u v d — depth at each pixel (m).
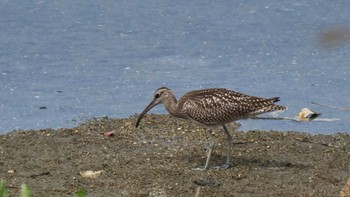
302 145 14.70
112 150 14.31
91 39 19.83
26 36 19.88
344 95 17.08
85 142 14.69
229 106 13.38
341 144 14.80
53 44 19.50
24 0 22.11
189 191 12.41
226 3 22.12
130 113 16.27
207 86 17.28
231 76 17.88
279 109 13.52
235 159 13.92
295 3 22.02
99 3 22.09
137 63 18.61
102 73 18.14
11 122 15.76
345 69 18.38
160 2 22.27
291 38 19.89
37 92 17.19
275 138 15.06
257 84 17.47
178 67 18.42
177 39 19.91
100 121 15.83
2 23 20.59
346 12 21.17
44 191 12.36
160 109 16.69
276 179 13.00
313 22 20.59
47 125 15.65
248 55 19.06
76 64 18.52
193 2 22.25
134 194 12.23
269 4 22.00
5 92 17.12
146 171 13.24
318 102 16.72
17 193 12.26
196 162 13.75
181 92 16.94
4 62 18.47
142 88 17.38
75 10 21.56
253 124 15.96
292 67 18.45
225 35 20.11
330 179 12.99
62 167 13.43
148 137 15.01
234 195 12.24
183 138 14.98
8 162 13.64
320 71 18.27
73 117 16.05
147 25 20.70
